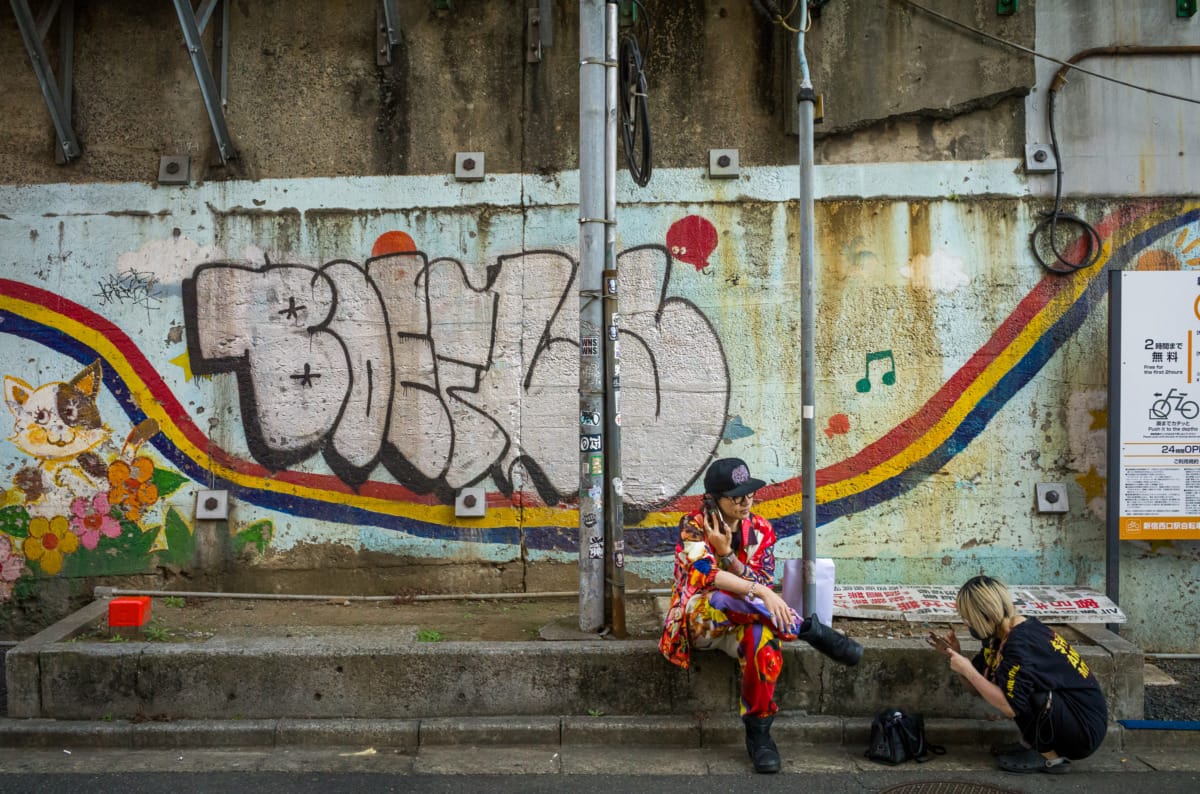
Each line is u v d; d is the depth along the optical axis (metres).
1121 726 4.58
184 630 5.11
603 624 5.00
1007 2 5.71
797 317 5.80
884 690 4.70
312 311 5.86
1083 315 5.76
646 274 5.83
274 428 5.86
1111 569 5.41
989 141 5.78
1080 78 5.77
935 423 5.78
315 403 5.86
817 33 5.76
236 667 4.68
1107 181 5.76
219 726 4.59
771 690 4.29
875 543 5.80
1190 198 5.75
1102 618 5.11
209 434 5.87
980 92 5.73
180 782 4.18
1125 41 5.73
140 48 5.91
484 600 5.78
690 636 4.50
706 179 5.82
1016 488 5.77
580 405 5.02
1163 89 5.76
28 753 4.50
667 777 4.25
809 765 4.37
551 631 5.00
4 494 5.89
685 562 4.45
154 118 5.91
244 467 5.87
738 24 5.83
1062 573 5.76
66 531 5.89
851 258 5.79
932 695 4.68
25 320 5.89
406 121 5.87
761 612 4.27
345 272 5.85
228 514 5.86
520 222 5.83
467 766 4.36
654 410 5.83
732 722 4.61
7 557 5.89
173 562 5.88
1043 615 5.14
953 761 4.42
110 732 4.55
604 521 5.01
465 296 5.85
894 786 4.14
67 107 5.87
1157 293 5.36
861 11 5.77
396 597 5.80
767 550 4.58
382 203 5.85
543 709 4.70
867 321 5.79
